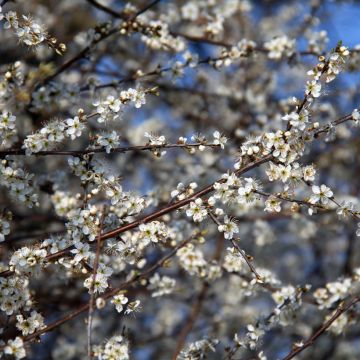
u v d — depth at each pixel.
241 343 5.43
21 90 5.73
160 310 10.13
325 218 8.61
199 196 4.76
